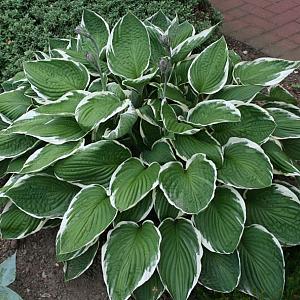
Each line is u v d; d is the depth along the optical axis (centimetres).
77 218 72
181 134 76
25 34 109
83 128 74
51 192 78
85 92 81
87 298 78
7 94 92
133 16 84
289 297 74
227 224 71
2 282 73
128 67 83
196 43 87
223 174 73
